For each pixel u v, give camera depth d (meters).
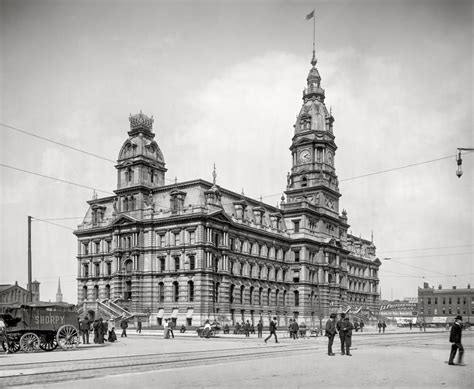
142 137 97.00
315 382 22.83
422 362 31.55
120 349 40.75
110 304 87.56
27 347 37.31
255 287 99.50
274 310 103.94
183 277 87.19
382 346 47.69
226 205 97.88
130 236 93.50
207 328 62.09
